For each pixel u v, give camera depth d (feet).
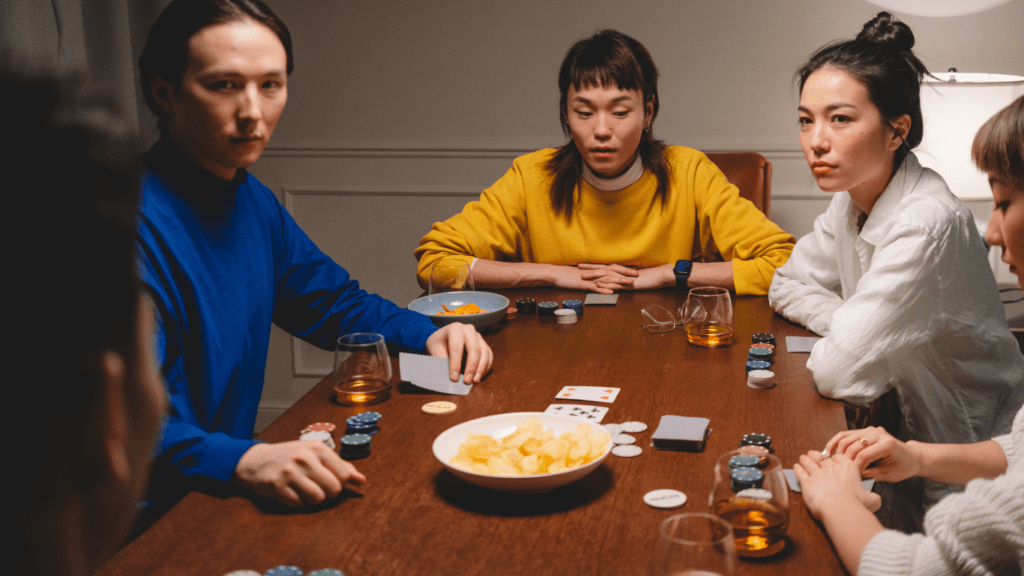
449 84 11.03
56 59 1.05
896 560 2.51
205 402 4.44
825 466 3.18
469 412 4.11
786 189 10.52
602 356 4.98
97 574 2.71
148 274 4.09
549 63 10.74
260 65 4.14
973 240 4.84
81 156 0.96
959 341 4.81
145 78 4.29
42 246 0.93
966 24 9.66
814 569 2.68
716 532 2.27
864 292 4.45
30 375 0.94
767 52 10.22
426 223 11.52
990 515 2.32
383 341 4.40
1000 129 2.80
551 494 3.20
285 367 12.19
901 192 4.91
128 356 1.07
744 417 3.96
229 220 4.68
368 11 10.98
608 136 6.82
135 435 1.14
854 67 4.63
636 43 6.93
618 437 3.68
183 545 2.90
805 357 4.89
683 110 10.58
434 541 2.88
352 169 11.48
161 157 4.46
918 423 4.99
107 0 10.12
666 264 7.36
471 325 5.14
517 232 7.64
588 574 2.63
